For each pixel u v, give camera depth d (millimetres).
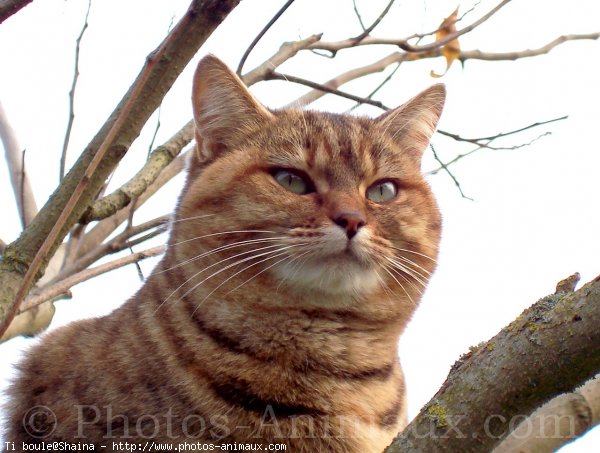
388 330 5754
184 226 5664
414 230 5902
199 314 5379
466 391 3449
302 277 5395
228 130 6055
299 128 6031
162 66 4137
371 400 5453
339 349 5469
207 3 3996
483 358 3465
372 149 6109
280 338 5371
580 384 3318
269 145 5891
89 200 4344
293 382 5281
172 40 4094
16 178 6773
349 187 5797
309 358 5402
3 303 4113
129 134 4289
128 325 5566
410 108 6598
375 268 5559
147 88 4199
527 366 3332
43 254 3854
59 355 5703
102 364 5383
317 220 5453
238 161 5777
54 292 5586
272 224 5496
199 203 5645
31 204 6621
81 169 4320
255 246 5426
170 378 5176
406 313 5848
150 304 5574
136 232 6422
